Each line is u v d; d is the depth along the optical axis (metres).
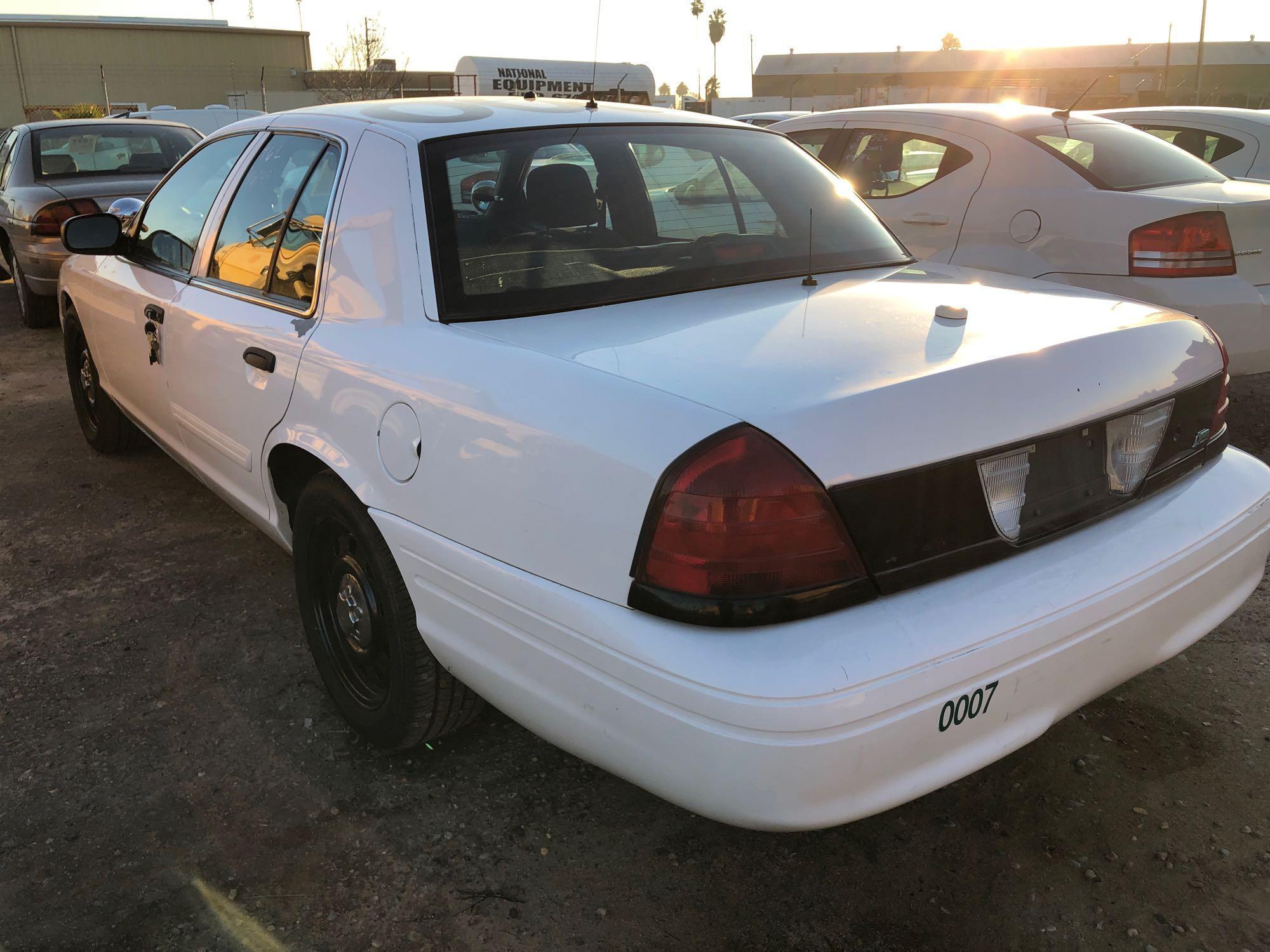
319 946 2.05
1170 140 7.42
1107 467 2.04
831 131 5.98
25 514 4.29
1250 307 4.43
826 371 1.79
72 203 7.28
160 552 3.89
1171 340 2.19
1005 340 1.97
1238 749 2.63
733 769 1.61
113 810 2.44
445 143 2.52
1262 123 6.96
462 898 2.17
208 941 2.06
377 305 2.38
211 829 2.38
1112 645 1.95
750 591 1.62
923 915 2.12
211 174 3.43
